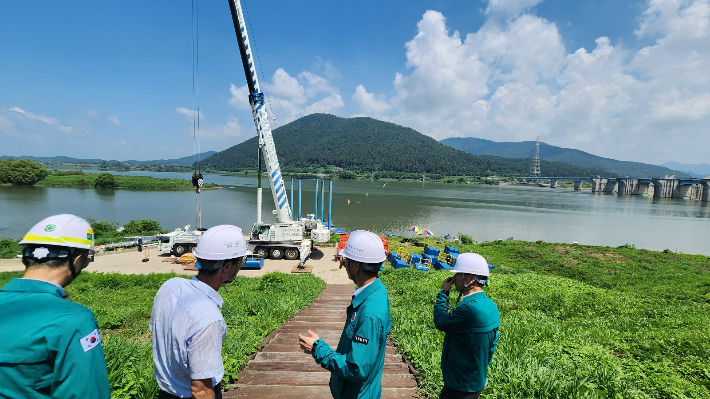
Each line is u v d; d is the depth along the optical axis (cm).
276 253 2419
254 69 2155
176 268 2102
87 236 207
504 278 1659
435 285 1408
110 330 855
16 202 5988
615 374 512
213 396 222
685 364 618
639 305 1210
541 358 574
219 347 229
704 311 1162
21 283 184
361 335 242
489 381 466
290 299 1152
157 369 230
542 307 1160
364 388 251
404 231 4581
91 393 183
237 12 1964
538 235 4731
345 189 11306
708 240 4609
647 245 4291
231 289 1456
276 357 576
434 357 530
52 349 169
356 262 269
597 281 2030
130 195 7631
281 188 2456
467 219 5728
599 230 5159
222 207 6128
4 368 165
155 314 234
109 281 1545
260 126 2277
